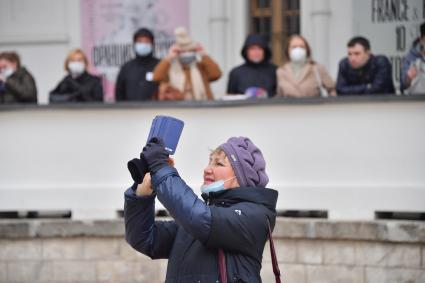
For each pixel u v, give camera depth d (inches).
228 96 746.2
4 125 783.7
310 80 752.3
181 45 768.9
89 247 761.6
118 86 828.0
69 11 1063.6
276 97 727.7
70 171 772.0
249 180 371.2
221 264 357.1
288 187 718.5
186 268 361.4
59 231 761.6
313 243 707.4
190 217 348.5
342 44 969.5
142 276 753.6
